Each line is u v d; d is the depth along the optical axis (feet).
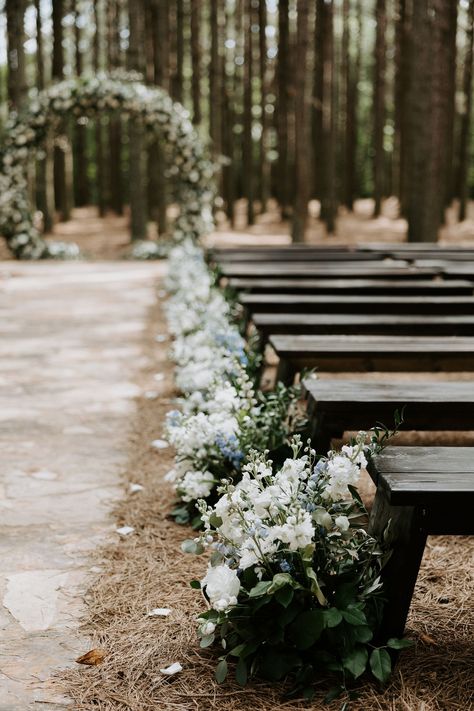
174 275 37.22
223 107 91.66
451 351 14.33
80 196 93.76
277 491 7.89
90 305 36.94
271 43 93.35
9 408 18.61
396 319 17.43
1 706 7.34
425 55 53.88
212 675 7.94
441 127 54.24
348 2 81.10
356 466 8.02
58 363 23.93
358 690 7.71
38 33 74.08
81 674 7.93
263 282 22.97
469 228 75.66
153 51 80.48
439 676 7.94
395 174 94.94
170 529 11.75
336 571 8.17
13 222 59.72
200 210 61.11
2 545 11.04
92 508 12.50
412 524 7.59
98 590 9.79
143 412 18.33
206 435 11.80
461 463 8.08
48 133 58.80
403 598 7.85
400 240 71.67
